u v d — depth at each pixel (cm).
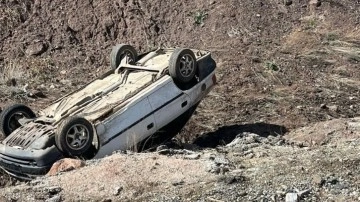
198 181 664
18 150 804
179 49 877
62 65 1255
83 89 916
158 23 1324
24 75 1216
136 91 857
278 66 1183
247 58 1209
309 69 1179
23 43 1291
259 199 611
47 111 882
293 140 873
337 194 611
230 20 1311
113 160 734
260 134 952
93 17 1327
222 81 1151
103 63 1256
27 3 1356
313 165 682
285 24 1316
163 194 639
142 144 860
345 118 977
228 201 612
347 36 1280
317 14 1336
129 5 1343
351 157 695
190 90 898
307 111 1027
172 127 907
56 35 1308
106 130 813
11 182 833
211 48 1256
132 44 1289
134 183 669
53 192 668
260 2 1353
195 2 1359
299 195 604
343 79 1145
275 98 1084
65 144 784
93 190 666
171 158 739
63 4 1350
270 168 689
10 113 871
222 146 863
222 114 1040
